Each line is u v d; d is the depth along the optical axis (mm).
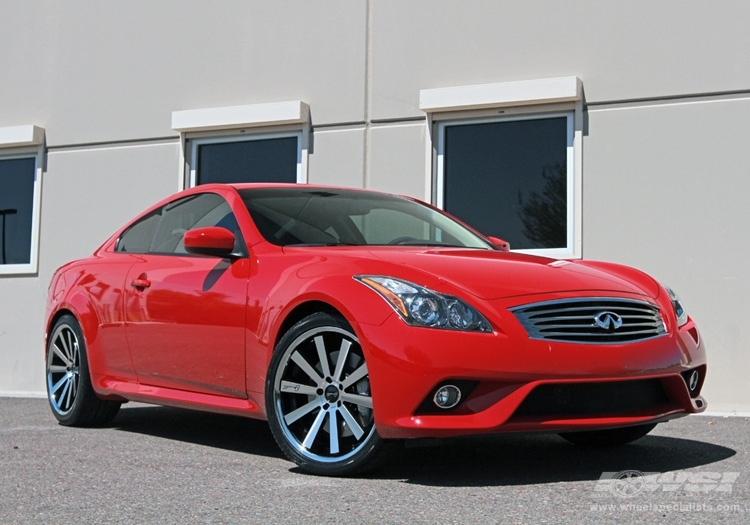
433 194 7320
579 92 6812
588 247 6785
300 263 3904
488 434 3334
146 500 3115
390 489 3268
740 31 6488
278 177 7988
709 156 6512
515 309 3412
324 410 3629
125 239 5324
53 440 4605
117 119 8633
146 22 8562
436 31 7379
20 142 8891
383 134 7531
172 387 4543
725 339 6383
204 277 4348
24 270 8938
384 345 3383
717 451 4184
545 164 7004
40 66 9016
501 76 7137
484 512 2887
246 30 8117
